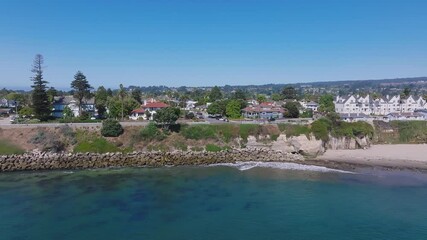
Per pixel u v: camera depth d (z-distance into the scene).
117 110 123.56
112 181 67.50
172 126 96.50
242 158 88.88
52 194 59.00
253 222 48.88
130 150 87.25
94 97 139.50
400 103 182.25
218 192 61.66
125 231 45.22
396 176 73.88
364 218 50.66
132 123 97.50
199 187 64.38
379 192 62.53
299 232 45.94
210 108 145.88
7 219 48.16
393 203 56.81
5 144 81.88
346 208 54.50
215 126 98.44
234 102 142.00
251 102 190.75
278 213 52.22
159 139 91.88
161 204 55.19
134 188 63.22
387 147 108.06
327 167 81.69
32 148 82.25
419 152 99.56
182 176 72.19
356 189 64.19
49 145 83.12
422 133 119.81
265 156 90.44
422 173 76.62
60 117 119.31
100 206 53.84
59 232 44.50
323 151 97.75
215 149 91.69
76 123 95.56
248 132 97.69
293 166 82.19
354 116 143.12
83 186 63.97
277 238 44.16
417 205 55.94
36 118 111.19
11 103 166.50
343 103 175.62
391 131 120.31
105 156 82.62
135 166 80.38
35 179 68.00
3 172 73.06
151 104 133.50
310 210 53.56
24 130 87.06
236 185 65.94
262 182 68.19
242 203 56.12
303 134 95.75
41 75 108.06
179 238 43.62
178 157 85.62
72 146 85.69
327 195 60.56
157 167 80.00
